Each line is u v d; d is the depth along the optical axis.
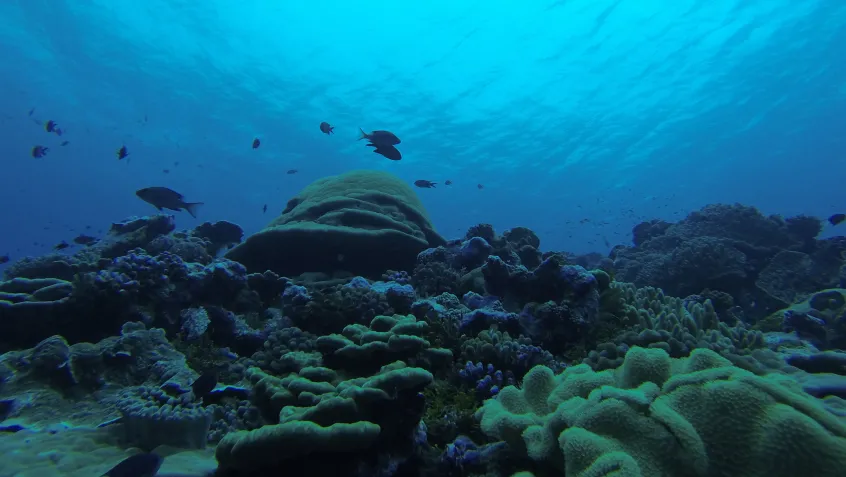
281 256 8.64
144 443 3.53
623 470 1.92
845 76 33.84
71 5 29.03
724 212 11.70
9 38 32.53
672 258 10.48
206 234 10.54
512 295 6.23
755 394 2.19
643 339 4.85
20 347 5.40
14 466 3.12
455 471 3.28
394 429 3.37
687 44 30.34
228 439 2.88
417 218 10.20
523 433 2.72
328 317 5.94
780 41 29.75
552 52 32.25
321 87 37.22
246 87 37.88
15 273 7.63
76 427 3.86
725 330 5.66
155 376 4.67
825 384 4.12
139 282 6.04
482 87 35.91
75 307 5.53
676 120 40.44
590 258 15.87
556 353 5.25
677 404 2.38
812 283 9.47
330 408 3.08
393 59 34.16
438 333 5.45
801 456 1.94
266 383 4.02
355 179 10.97
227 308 6.63
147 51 34.03
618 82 34.50
